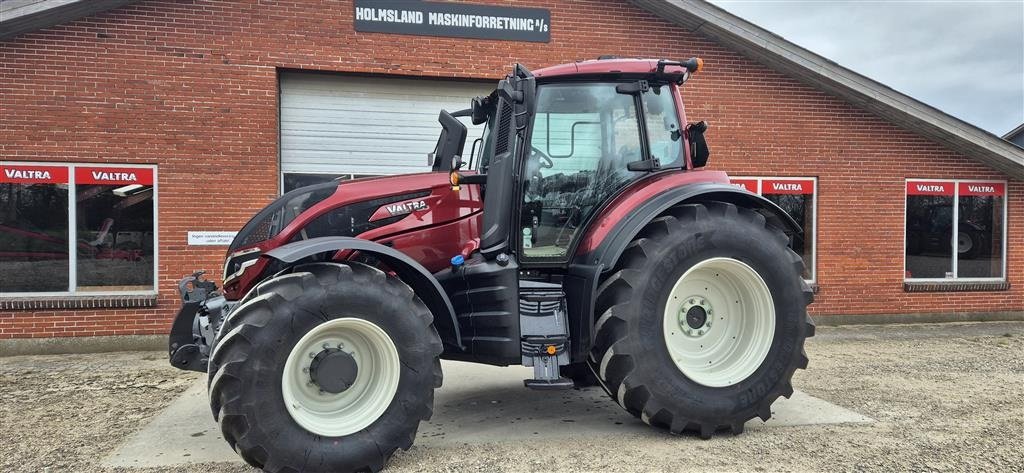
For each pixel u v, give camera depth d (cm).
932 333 884
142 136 785
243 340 331
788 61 904
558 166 433
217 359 334
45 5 725
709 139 922
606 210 426
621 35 901
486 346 400
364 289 357
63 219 775
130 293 789
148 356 746
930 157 973
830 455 382
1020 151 941
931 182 978
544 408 496
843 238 957
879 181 964
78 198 777
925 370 638
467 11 863
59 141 766
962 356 717
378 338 362
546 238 427
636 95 448
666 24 910
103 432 453
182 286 461
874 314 966
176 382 614
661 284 398
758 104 933
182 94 793
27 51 755
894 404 501
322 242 359
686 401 399
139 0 779
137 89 782
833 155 952
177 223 795
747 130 931
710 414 404
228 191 807
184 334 449
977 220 994
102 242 784
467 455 387
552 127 435
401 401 362
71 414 502
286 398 338
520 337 400
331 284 351
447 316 395
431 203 436
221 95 803
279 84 846
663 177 436
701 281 432
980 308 991
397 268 400
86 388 591
